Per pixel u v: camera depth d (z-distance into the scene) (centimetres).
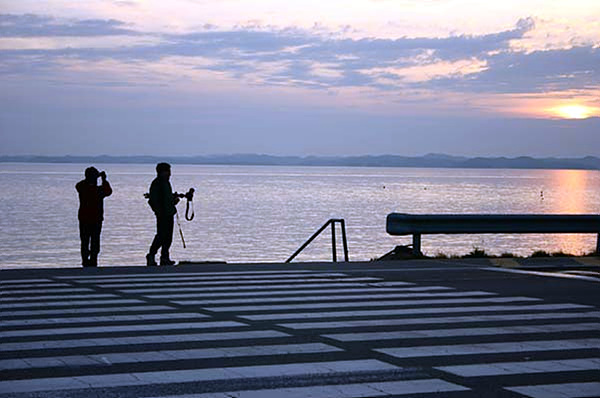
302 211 10612
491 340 1029
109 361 890
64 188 17925
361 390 782
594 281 1659
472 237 6525
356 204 12512
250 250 5484
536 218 2206
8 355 914
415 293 1452
